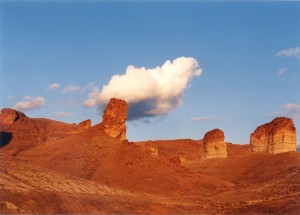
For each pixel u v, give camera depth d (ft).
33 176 378.73
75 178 421.18
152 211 370.94
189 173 563.48
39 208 306.14
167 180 506.48
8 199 298.56
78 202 338.75
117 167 513.45
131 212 355.77
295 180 520.83
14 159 425.28
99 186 413.39
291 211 369.09
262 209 389.39
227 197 473.26
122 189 443.73
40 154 554.46
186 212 387.14
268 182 556.10
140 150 565.94
